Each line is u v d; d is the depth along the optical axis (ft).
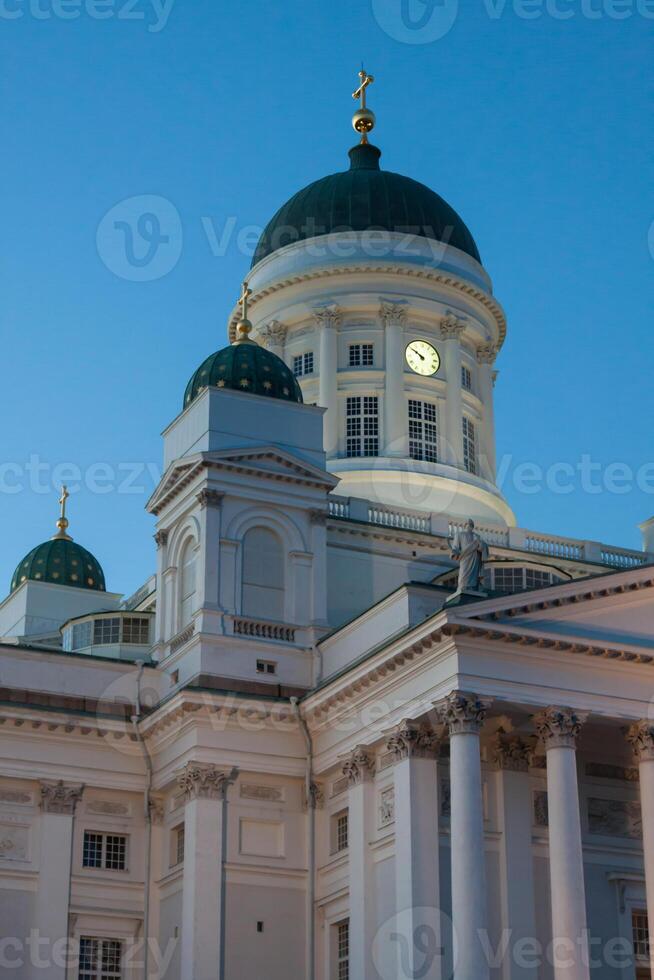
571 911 383.45
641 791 406.62
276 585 480.23
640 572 419.13
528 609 402.72
